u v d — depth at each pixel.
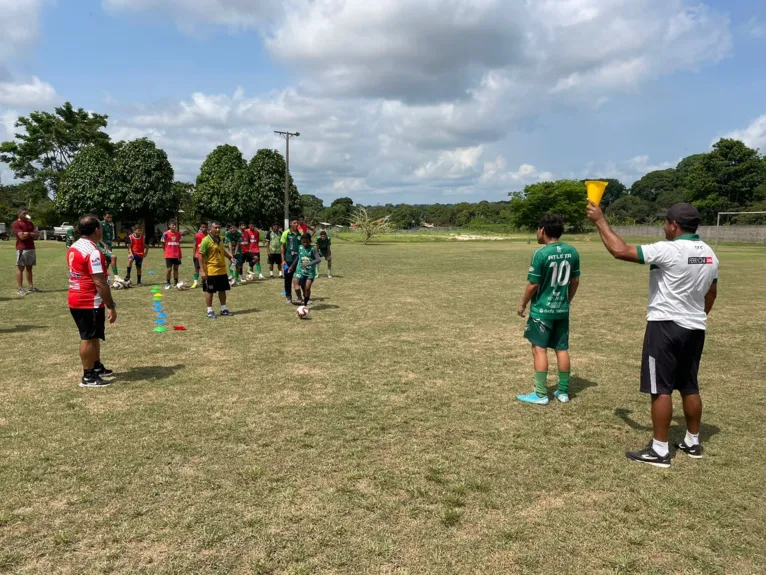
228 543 2.85
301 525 3.03
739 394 5.53
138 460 3.84
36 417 4.67
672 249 3.79
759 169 71.69
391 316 9.99
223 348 7.37
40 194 55.66
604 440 4.32
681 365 3.95
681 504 3.30
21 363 6.46
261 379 5.91
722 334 8.56
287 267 11.45
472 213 124.94
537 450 4.11
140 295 12.62
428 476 3.64
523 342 7.87
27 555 2.74
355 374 6.14
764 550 2.84
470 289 14.26
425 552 2.79
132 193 38.53
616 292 13.84
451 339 8.05
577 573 2.64
